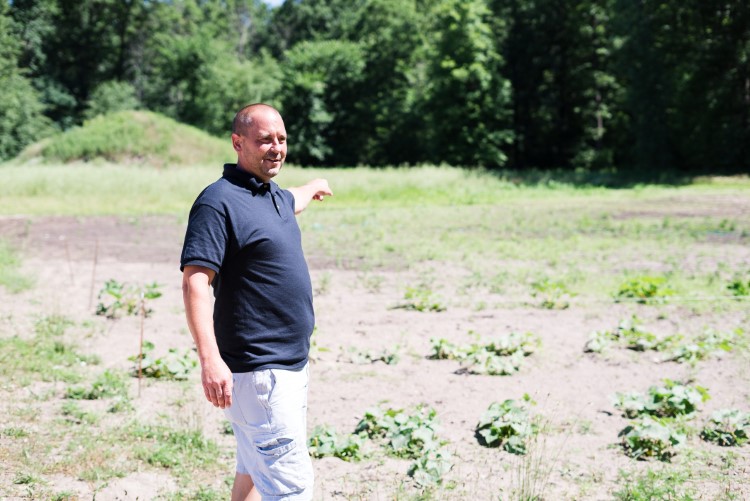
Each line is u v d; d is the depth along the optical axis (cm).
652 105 4147
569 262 1273
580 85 5100
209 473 458
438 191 2820
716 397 604
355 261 1295
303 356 307
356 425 544
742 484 439
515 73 5197
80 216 2030
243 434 307
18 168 2817
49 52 6556
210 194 297
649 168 4166
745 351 729
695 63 4109
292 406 298
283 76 6228
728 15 4009
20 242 1472
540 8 5016
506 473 460
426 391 629
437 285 1085
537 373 679
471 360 714
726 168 4031
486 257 1345
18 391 595
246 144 304
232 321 298
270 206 309
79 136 3747
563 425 547
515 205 2450
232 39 9094
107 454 465
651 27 4200
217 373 280
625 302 959
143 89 7088
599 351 739
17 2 6219
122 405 572
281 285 300
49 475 430
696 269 1192
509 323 863
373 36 6338
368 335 812
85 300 970
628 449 499
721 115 4112
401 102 6034
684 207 2322
